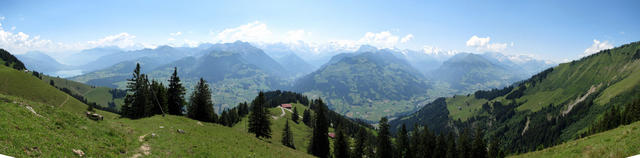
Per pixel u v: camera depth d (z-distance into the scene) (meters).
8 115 21.05
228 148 37.72
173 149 30.16
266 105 82.19
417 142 97.94
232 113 145.38
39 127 21.66
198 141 36.84
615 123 111.62
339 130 87.25
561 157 33.00
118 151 24.84
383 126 86.12
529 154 41.09
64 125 25.14
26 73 175.38
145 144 29.59
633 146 25.02
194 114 82.62
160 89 77.06
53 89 177.88
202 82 84.44
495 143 101.00
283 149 55.44
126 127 35.97
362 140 95.88
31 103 28.27
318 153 84.06
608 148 27.83
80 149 21.22
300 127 159.12
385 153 84.88
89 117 33.72
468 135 88.62
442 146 90.19
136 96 69.44
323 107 86.00
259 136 80.00
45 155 17.69
